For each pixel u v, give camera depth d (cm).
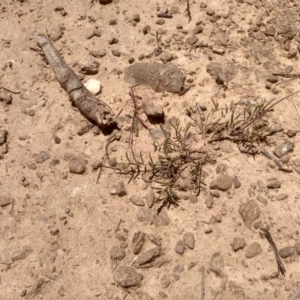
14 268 36
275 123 43
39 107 44
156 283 35
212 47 48
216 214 38
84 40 49
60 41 49
